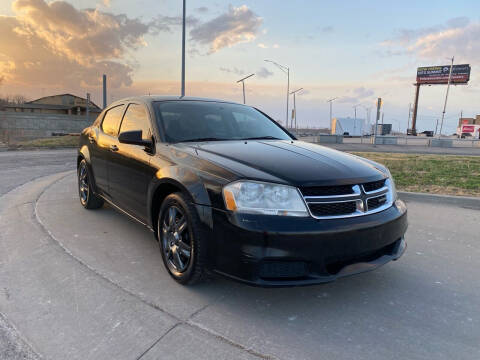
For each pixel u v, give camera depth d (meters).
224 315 2.41
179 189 2.80
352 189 2.48
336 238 2.30
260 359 1.97
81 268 3.09
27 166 9.96
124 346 2.05
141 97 3.97
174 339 2.12
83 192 5.06
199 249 2.52
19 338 2.12
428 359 2.01
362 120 63.28
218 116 3.83
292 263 2.29
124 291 2.70
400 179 7.62
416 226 4.68
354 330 2.28
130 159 3.49
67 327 2.23
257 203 2.31
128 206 3.67
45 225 4.22
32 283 2.80
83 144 4.98
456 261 3.51
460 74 66.94
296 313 2.47
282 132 4.11
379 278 3.09
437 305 2.64
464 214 5.28
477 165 10.13
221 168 2.54
